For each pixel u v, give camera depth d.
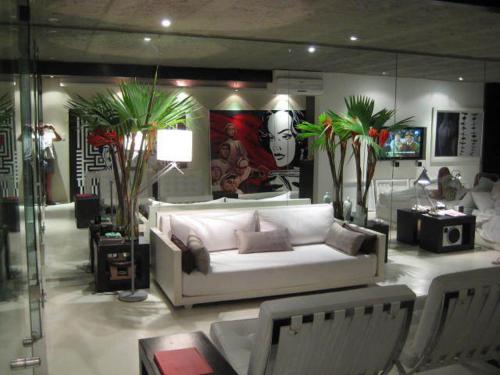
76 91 4.72
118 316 3.91
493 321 2.35
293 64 5.60
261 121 5.50
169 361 1.93
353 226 5.07
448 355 2.40
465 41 5.41
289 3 3.82
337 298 1.91
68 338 3.49
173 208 4.95
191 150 4.74
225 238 4.64
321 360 2.03
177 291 3.96
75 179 4.71
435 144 6.35
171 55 5.09
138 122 4.48
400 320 2.06
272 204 5.51
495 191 6.40
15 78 1.71
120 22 4.48
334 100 5.80
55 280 4.72
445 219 5.97
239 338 2.46
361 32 4.96
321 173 5.77
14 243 1.67
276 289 4.27
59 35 4.65
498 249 6.05
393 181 6.11
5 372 1.48
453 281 2.15
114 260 4.50
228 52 5.29
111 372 3.01
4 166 1.52
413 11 4.05
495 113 6.47
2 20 1.54
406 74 6.13
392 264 5.64
